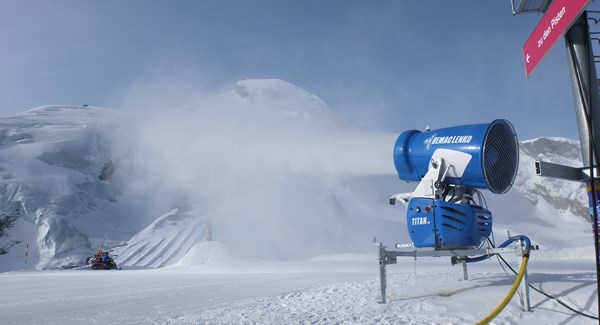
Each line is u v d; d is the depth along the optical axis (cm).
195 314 586
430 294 570
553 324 422
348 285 729
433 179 565
